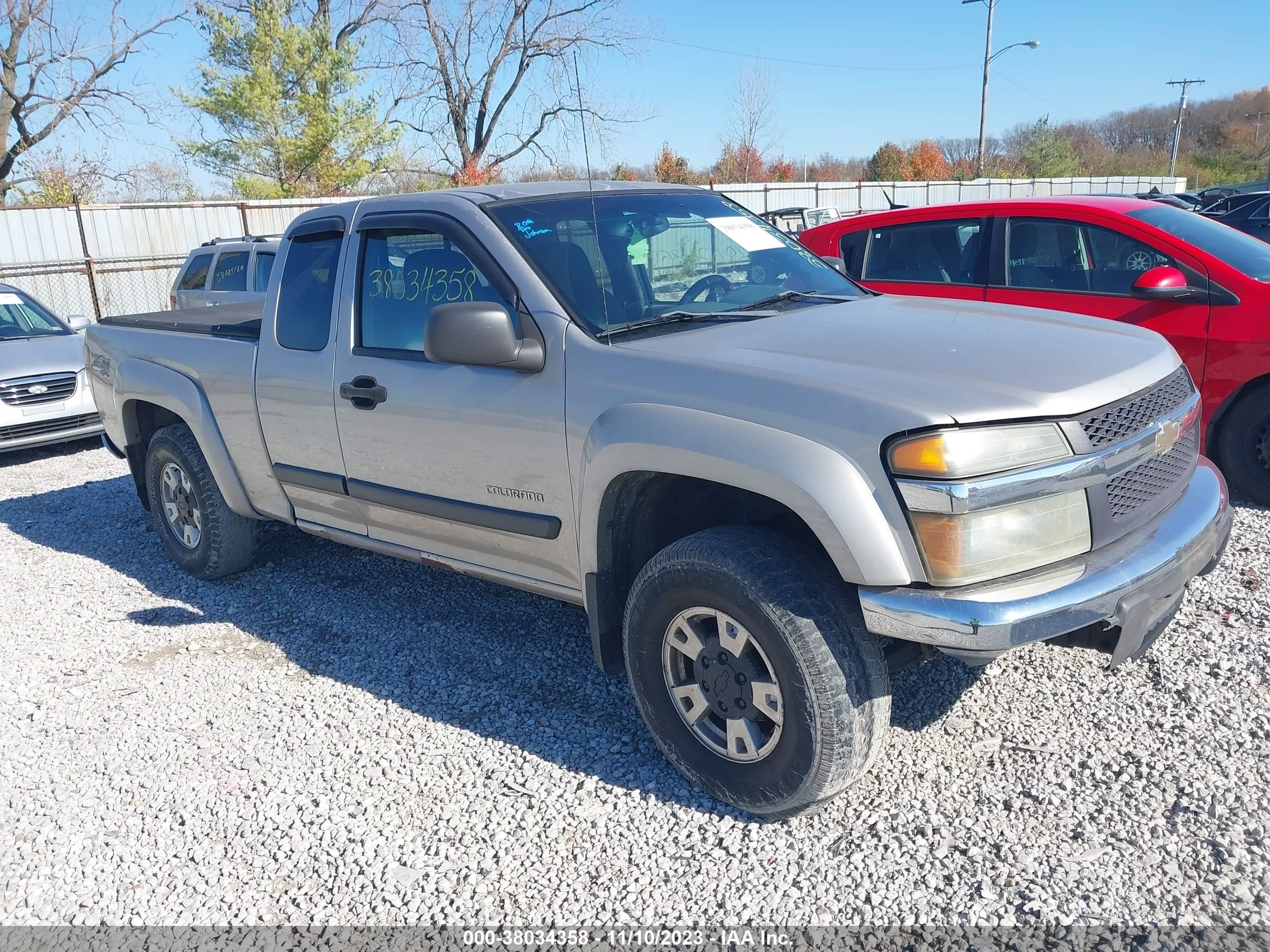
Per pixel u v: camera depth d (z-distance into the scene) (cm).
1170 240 550
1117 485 268
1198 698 339
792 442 257
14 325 948
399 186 2919
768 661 273
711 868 275
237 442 463
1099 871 260
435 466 362
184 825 312
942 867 267
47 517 682
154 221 2012
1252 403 527
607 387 301
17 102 2686
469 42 1773
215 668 421
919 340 301
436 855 289
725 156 3033
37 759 357
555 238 347
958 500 241
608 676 393
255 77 2628
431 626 451
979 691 356
